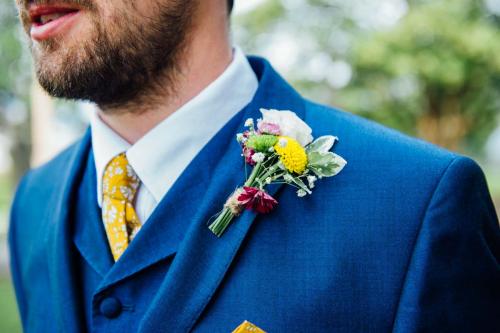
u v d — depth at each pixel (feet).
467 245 3.05
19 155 44.57
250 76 3.76
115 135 3.61
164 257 3.21
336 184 3.26
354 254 3.05
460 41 23.04
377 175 3.23
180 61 3.48
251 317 3.01
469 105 26.91
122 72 3.28
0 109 39.70
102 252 3.47
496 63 23.31
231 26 3.91
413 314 2.89
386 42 23.72
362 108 27.45
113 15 3.16
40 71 3.23
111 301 3.25
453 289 2.98
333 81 28.81
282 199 3.27
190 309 3.03
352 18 27.73
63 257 3.58
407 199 3.11
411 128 28.25
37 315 3.88
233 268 3.13
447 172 3.12
